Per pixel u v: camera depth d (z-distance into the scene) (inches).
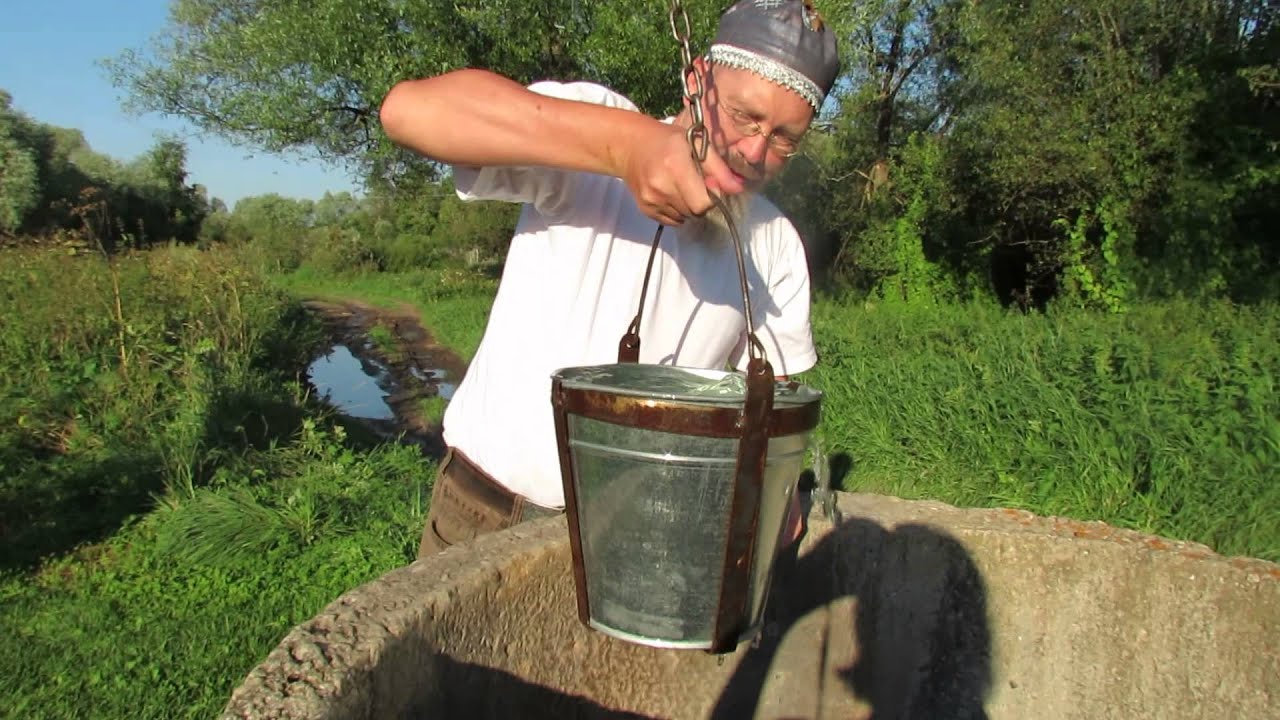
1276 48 408.5
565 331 71.7
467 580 66.2
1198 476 182.1
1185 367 231.6
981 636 94.3
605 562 51.5
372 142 563.2
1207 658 87.0
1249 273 418.0
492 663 68.3
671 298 72.7
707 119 58.3
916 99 709.3
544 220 73.3
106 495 216.4
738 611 50.6
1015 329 326.0
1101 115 450.6
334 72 509.7
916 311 479.8
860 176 690.8
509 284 75.5
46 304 321.1
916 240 600.4
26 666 149.0
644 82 455.8
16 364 287.4
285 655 55.4
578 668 76.9
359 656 55.6
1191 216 425.1
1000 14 496.7
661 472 48.3
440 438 366.9
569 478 52.1
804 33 56.0
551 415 72.6
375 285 1178.0
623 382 57.3
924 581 94.9
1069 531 93.5
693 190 49.3
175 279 394.9
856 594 95.7
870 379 260.8
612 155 54.7
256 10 617.9
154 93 595.2
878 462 221.8
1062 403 211.8
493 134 56.9
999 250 601.0
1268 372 214.2
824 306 554.9
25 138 1032.2
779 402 48.8
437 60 478.0
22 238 456.1
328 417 329.7
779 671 94.2
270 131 564.1
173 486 219.5
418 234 1369.3
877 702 97.2
